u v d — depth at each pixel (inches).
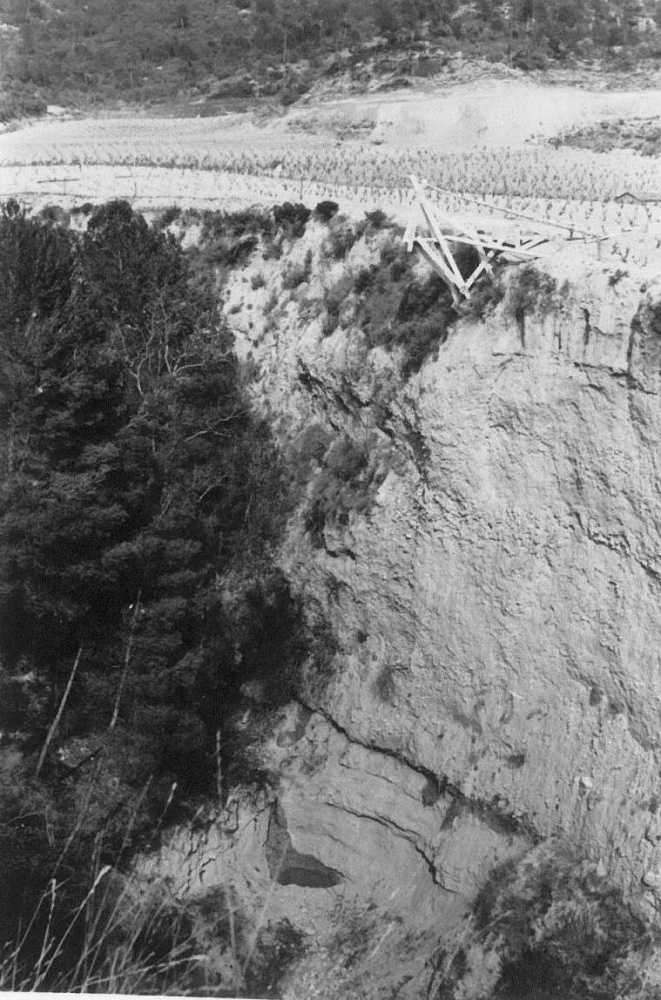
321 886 1341.0
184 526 1438.2
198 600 1441.9
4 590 1289.4
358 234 1637.6
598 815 1160.8
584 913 1115.3
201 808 1373.0
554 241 1413.6
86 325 1413.6
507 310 1333.7
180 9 3558.1
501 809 1251.8
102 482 1350.9
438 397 1368.1
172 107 3097.9
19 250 1364.4
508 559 1300.4
